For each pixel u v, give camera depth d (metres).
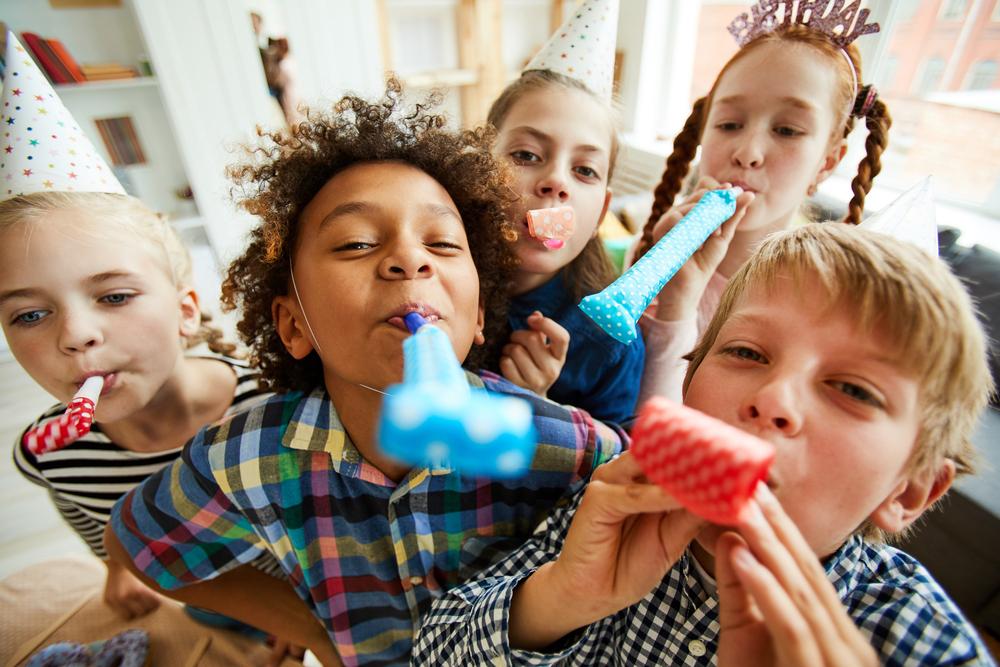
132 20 2.27
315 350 0.55
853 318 0.35
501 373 0.72
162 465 0.74
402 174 0.51
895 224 0.56
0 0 2.04
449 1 2.65
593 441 0.57
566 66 0.77
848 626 0.27
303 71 2.55
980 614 1.09
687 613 0.46
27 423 1.76
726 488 0.23
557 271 0.82
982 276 1.25
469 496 0.53
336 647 0.60
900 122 1.74
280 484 0.52
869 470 0.34
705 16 2.50
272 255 0.51
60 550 1.28
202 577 0.58
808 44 0.67
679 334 0.76
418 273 0.45
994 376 1.16
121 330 0.60
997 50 1.52
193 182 2.45
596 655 0.50
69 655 0.70
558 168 0.73
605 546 0.37
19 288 0.56
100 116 2.32
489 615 0.43
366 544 0.54
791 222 0.79
